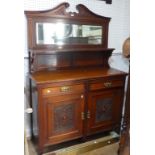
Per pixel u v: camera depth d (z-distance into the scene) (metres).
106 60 2.45
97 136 2.29
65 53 2.16
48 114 1.79
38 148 1.84
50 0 2.05
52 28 2.07
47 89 1.73
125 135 1.38
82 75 1.97
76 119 1.96
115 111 2.21
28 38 1.98
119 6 2.49
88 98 1.98
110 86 2.08
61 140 1.92
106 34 2.43
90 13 2.25
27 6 1.96
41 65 2.08
